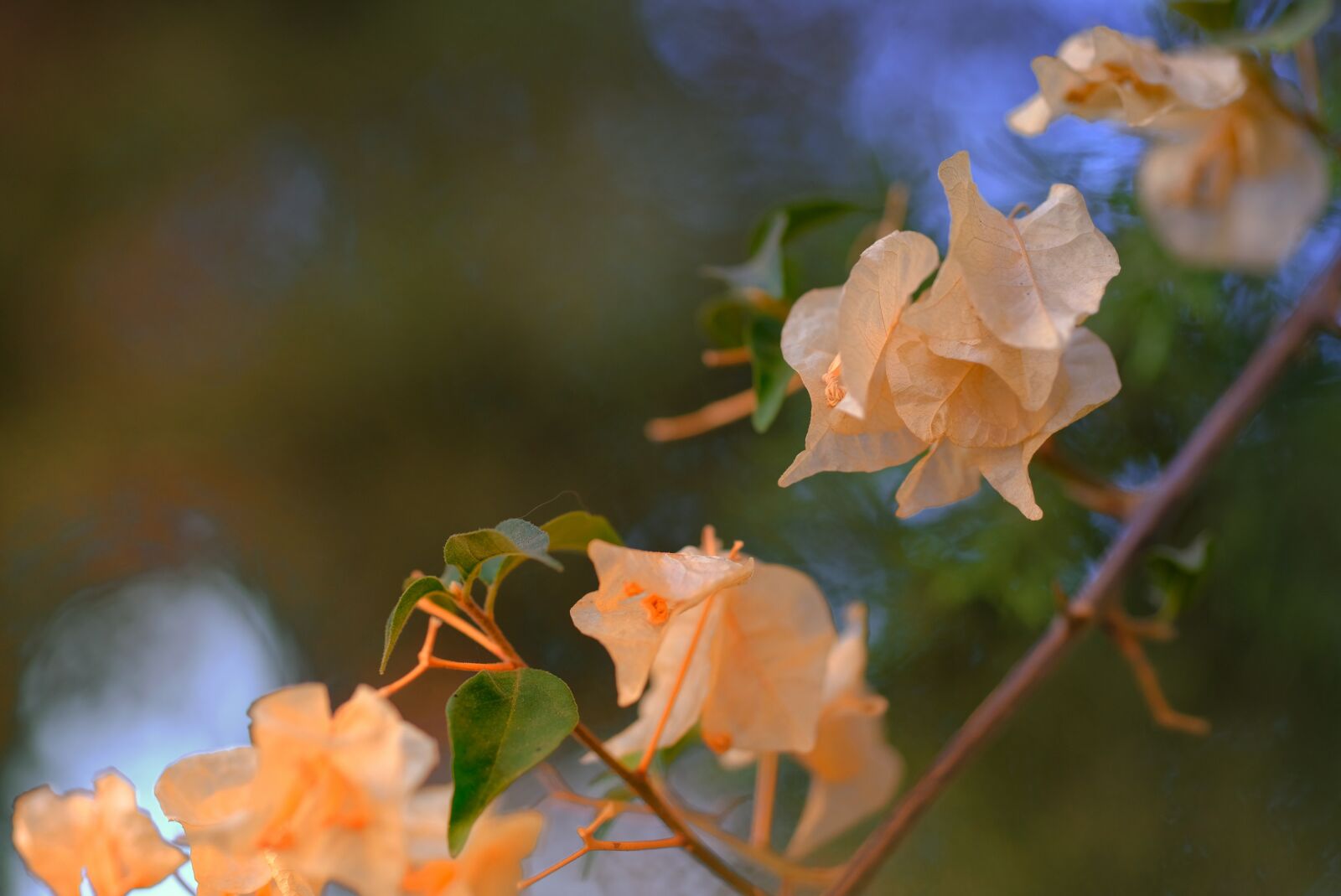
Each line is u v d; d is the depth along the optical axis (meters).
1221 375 1.32
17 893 2.08
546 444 1.94
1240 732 1.30
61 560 2.23
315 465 2.09
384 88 2.29
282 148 2.33
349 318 2.11
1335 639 1.26
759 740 1.06
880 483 1.38
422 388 2.04
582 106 2.17
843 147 1.94
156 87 2.36
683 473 1.83
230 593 2.18
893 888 1.37
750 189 2.02
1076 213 1.00
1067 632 1.12
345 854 1.02
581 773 1.60
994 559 1.33
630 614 1.01
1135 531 1.14
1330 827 1.23
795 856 1.13
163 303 2.29
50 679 2.21
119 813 1.05
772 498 1.48
